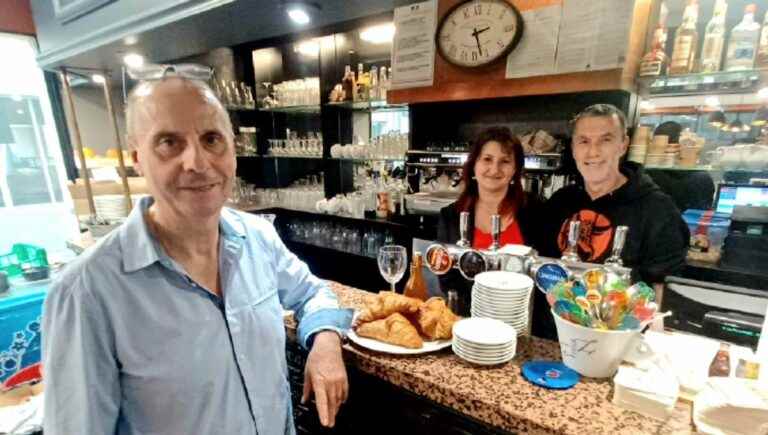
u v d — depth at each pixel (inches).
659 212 45.3
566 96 80.4
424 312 38.0
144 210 30.2
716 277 54.7
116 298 26.6
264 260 36.6
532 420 26.3
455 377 31.5
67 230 133.2
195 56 116.3
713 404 24.6
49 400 25.6
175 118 26.5
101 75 92.3
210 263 31.8
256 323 32.5
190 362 28.1
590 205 50.1
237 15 66.6
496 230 44.7
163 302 28.1
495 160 55.0
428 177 95.8
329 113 117.2
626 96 66.8
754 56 56.3
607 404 28.0
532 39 63.1
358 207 110.3
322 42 110.7
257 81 131.2
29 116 126.4
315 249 119.1
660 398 26.1
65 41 80.8
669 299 38.9
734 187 59.7
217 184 28.7
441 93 74.7
